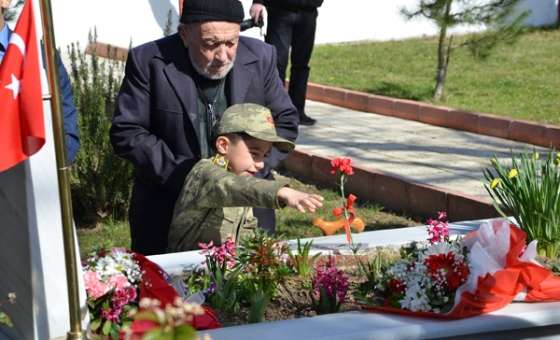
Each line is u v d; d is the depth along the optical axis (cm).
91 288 351
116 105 517
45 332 340
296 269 439
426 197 789
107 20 1484
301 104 1110
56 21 1463
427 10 1245
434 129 1097
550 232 475
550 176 483
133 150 504
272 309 404
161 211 512
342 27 1686
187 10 489
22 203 333
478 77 1366
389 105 1184
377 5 1692
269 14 1057
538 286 376
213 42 487
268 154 470
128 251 390
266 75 523
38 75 305
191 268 431
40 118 304
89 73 917
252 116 442
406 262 385
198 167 428
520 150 975
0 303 369
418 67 1449
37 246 334
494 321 355
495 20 1216
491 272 371
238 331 344
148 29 1505
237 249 427
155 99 508
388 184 823
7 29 488
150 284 368
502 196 506
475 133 1070
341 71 1432
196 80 507
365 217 789
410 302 364
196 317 360
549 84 1302
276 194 391
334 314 365
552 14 1780
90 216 782
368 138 1039
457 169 885
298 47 1079
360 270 435
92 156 773
